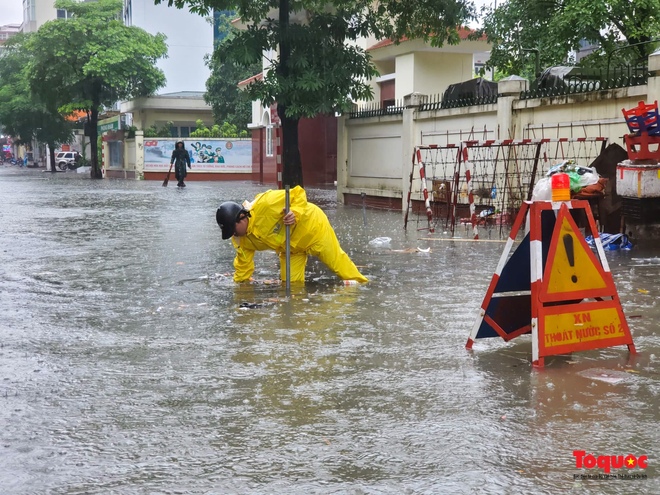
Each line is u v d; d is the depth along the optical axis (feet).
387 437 12.34
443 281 27.58
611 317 17.38
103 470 11.14
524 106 48.32
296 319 21.27
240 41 69.72
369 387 15.02
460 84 58.85
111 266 32.01
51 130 204.54
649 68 38.60
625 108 41.04
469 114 53.78
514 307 18.26
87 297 24.98
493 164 50.47
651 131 35.88
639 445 11.98
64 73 153.07
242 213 26.58
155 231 46.73
